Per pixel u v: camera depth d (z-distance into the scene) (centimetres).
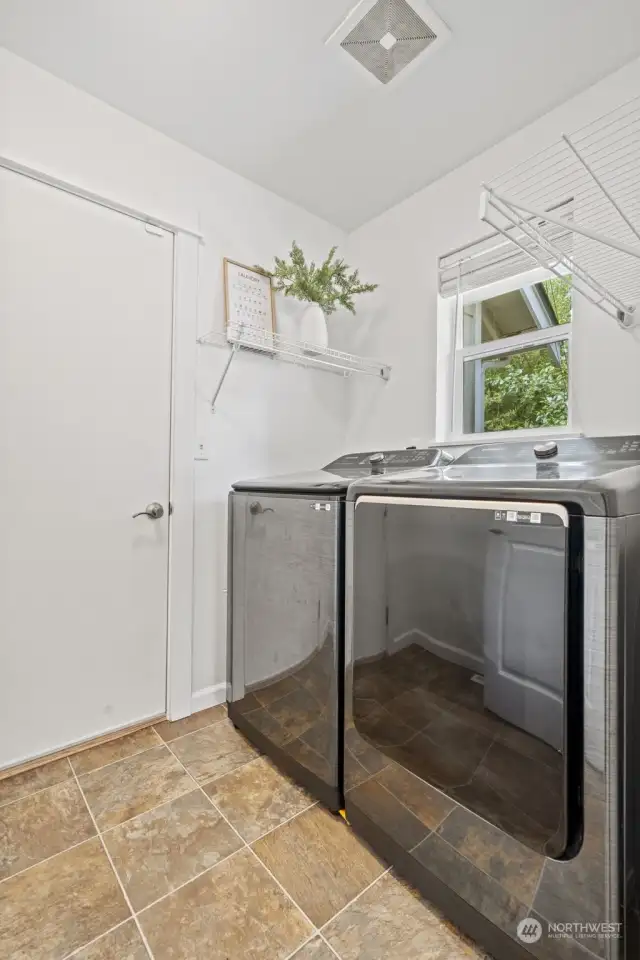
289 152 193
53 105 155
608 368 153
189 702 186
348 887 106
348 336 249
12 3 130
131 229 175
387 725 111
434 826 100
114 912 99
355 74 155
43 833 121
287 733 146
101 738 166
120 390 172
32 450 153
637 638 77
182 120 176
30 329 152
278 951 92
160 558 182
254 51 146
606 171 152
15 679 150
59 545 159
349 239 251
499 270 187
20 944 92
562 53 146
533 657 82
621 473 80
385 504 112
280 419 221
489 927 89
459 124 176
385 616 112
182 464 187
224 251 201
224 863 112
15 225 150
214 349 198
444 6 131
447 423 207
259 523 162
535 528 82
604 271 153
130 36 141
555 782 78
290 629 145
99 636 167
